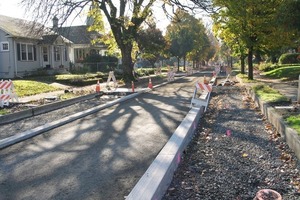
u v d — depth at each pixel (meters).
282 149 7.29
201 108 12.28
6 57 31.42
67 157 7.12
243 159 6.68
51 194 5.20
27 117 12.20
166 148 6.75
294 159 6.54
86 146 7.99
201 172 5.98
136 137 8.83
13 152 7.59
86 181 5.71
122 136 8.96
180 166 6.34
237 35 25.84
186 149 7.48
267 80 26.58
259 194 4.75
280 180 5.55
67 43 38.72
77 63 43.62
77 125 10.57
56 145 8.14
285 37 23.39
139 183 4.99
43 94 18.75
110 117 11.93
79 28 47.28
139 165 6.51
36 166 6.56
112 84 26.77
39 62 35.31
